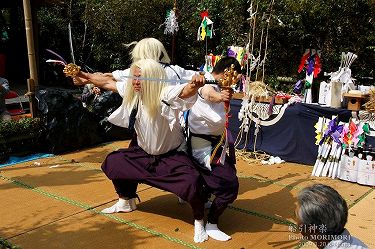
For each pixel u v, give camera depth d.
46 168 5.01
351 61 5.45
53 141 5.53
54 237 3.27
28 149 5.56
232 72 2.84
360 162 4.79
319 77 6.73
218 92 3.07
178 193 3.22
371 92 5.00
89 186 4.42
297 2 6.46
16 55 10.93
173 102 3.03
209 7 8.15
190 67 9.55
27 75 10.72
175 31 8.37
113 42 9.98
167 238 3.31
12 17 10.80
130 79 3.28
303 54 6.50
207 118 3.27
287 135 5.63
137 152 3.51
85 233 3.35
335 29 6.55
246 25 7.34
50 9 10.87
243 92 6.10
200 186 3.22
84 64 10.91
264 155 5.79
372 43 6.43
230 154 3.39
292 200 4.27
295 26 6.73
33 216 3.64
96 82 3.48
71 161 5.30
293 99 5.60
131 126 3.35
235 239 3.35
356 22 6.39
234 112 6.04
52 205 3.89
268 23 5.99
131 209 3.81
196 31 8.75
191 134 3.42
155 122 3.23
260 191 4.51
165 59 3.42
